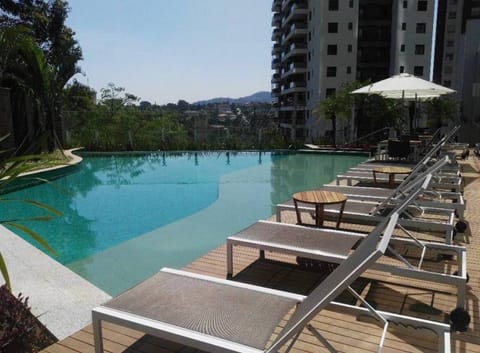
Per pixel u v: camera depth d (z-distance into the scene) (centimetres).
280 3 5441
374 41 4175
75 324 270
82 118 2062
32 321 248
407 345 235
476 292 314
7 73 1312
